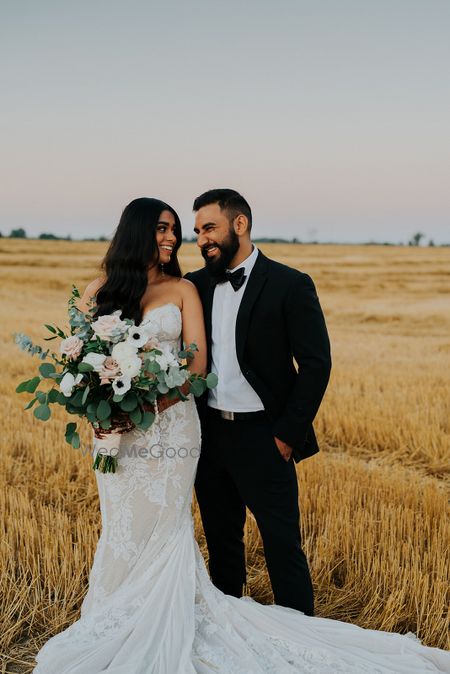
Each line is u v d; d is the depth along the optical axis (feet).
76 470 18.37
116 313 9.55
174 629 9.27
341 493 15.34
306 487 15.56
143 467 9.96
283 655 9.45
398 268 110.73
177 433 10.14
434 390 29.68
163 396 9.66
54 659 8.96
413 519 14.24
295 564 10.51
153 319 10.18
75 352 9.07
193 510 14.84
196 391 9.45
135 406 9.18
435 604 10.89
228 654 9.16
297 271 10.53
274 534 10.46
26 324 56.18
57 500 15.60
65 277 96.48
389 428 22.58
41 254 116.37
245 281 10.49
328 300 84.43
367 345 49.19
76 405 9.30
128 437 10.03
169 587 9.66
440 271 108.58
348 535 12.94
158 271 10.69
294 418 10.20
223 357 10.57
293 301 10.24
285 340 10.47
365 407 25.50
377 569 12.00
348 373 34.65
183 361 10.64
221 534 11.32
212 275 10.55
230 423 10.57
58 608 11.29
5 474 17.69
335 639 9.81
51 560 12.41
